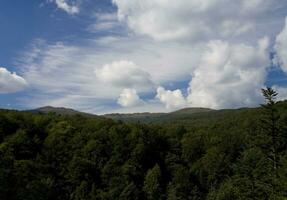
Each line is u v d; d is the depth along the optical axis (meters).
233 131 166.12
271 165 64.88
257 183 67.44
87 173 144.25
